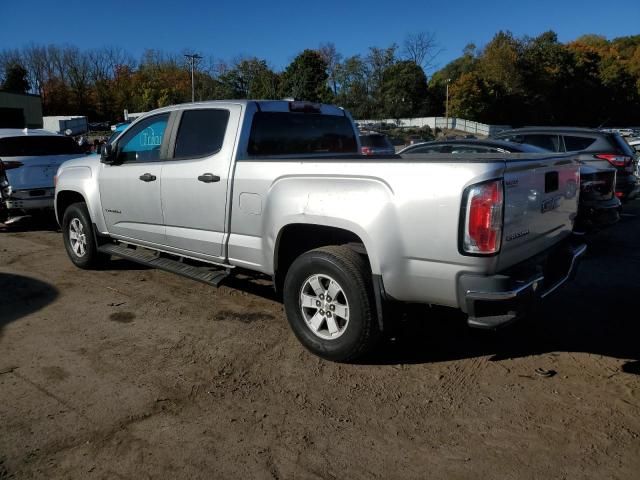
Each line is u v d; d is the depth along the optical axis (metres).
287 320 4.44
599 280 6.00
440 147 8.70
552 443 2.94
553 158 3.74
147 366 3.85
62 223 6.44
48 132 9.24
